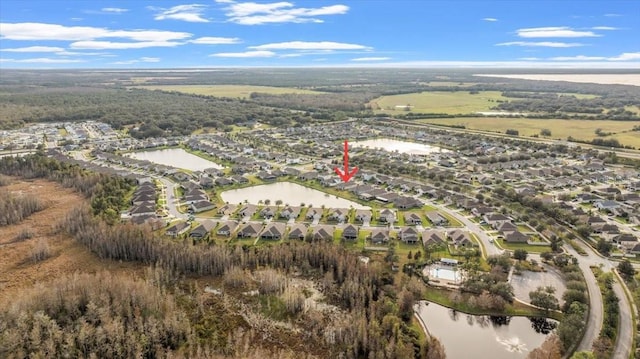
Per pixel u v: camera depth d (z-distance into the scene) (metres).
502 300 119.69
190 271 138.38
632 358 98.06
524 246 156.38
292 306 118.62
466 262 142.62
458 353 104.19
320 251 141.62
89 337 99.75
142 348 99.69
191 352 99.25
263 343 106.81
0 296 123.12
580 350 101.19
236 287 130.25
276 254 141.12
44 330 100.56
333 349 104.62
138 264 142.50
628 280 131.12
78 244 157.12
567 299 117.38
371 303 115.25
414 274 135.38
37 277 134.38
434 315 118.38
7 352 94.31
